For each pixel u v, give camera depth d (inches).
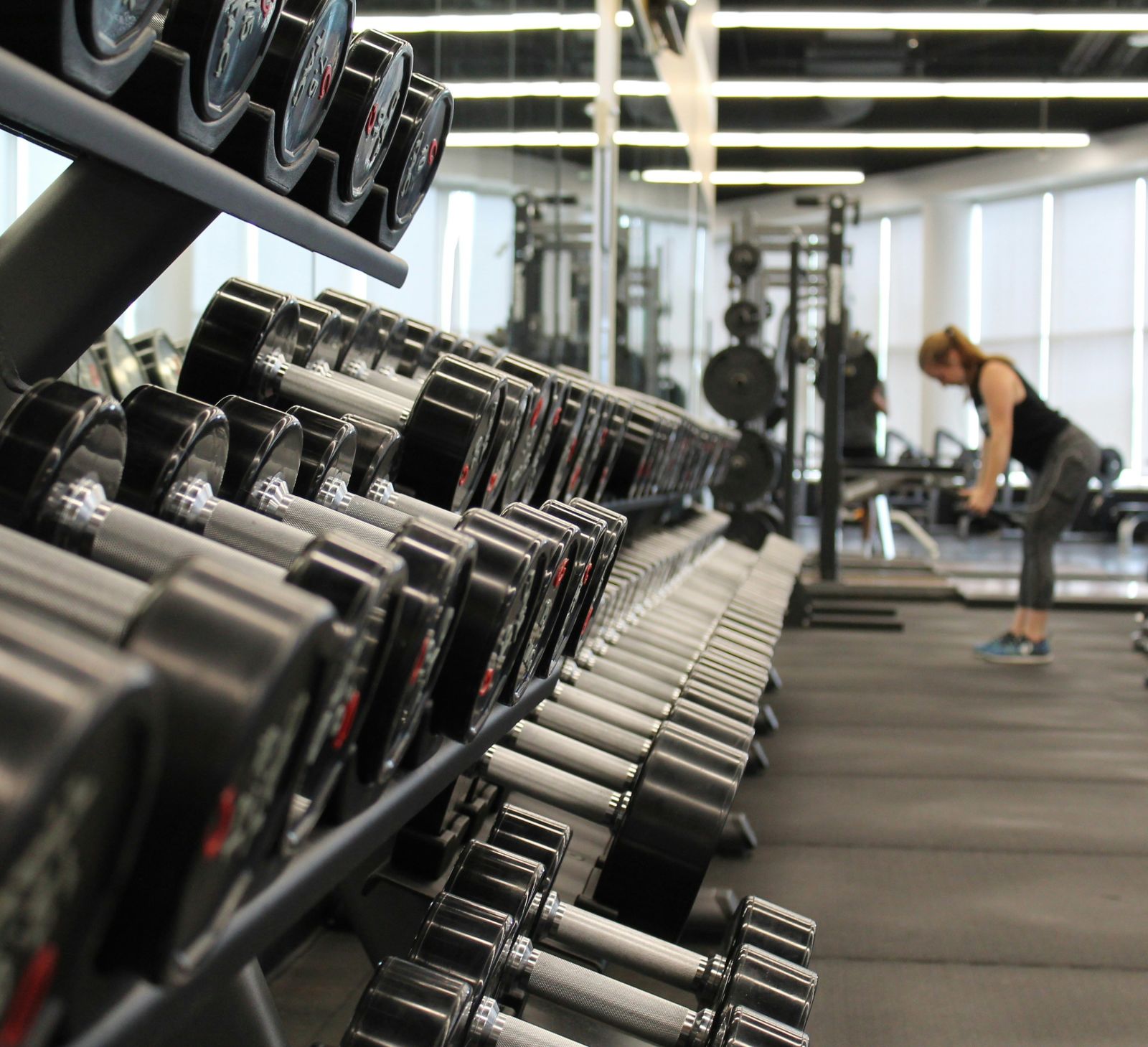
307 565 22.5
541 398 56.2
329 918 76.4
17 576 20.7
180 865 17.0
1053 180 530.6
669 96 284.4
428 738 33.1
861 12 374.3
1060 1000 69.4
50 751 12.9
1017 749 130.3
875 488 307.6
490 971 43.1
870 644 209.0
